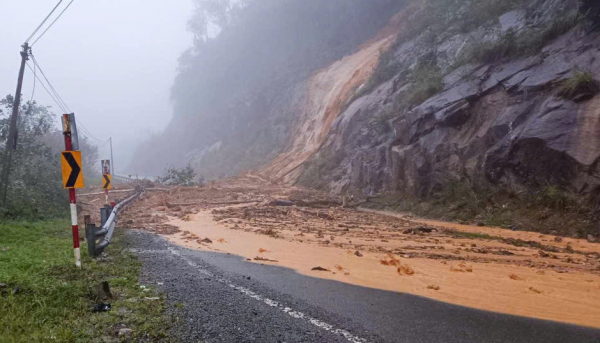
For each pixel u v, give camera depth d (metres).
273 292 6.43
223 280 7.18
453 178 18.36
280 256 9.91
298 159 39.28
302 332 4.73
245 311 5.41
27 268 7.34
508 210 15.48
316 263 9.07
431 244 11.88
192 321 4.96
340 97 39.84
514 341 4.59
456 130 19.55
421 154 20.30
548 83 16.66
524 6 22.88
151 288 6.40
